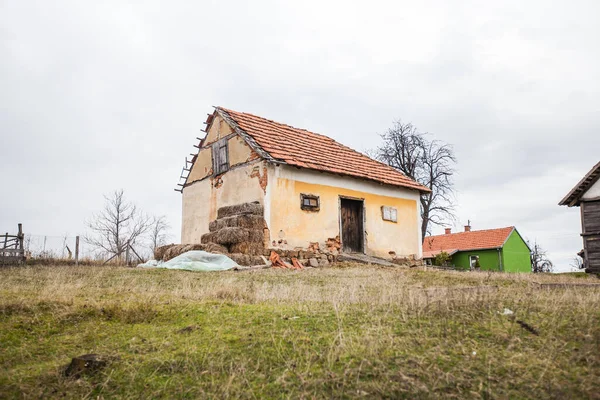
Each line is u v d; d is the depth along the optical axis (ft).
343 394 10.32
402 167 125.49
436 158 124.88
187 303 20.40
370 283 32.99
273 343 13.55
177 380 11.57
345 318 16.51
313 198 55.67
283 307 19.43
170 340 14.60
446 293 20.15
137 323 17.26
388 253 63.16
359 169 63.00
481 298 19.29
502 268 138.62
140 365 12.49
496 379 10.78
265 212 51.03
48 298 20.10
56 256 73.51
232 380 11.10
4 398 10.76
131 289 26.04
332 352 12.46
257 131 59.26
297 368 11.69
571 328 14.47
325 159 60.13
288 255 51.60
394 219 64.85
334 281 34.12
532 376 10.85
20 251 61.98
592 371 11.07
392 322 15.60
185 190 68.44
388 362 11.78
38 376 11.94
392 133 127.13
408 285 32.63
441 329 14.57
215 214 60.54
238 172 56.75
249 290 25.43
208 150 63.87
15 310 18.24
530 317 16.07
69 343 14.83
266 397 10.42
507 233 143.33
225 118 60.08
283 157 53.47
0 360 13.19
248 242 48.26
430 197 124.67
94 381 11.78
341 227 58.18
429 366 11.42
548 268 175.11
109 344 14.49
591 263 69.36
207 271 41.88
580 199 71.10
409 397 10.12
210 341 14.23
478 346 12.98
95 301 19.95
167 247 56.49
